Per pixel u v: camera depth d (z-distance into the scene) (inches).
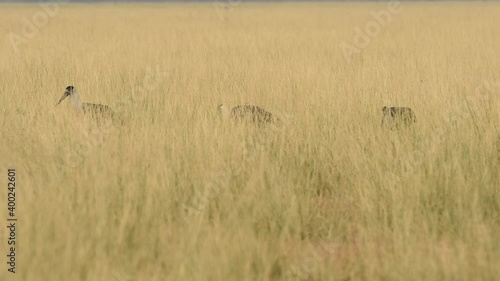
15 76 2466.8
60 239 1044.5
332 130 1622.8
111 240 1072.8
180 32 5012.3
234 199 1282.0
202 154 1448.1
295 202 1250.6
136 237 1106.1
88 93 2214.6
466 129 1585.9
